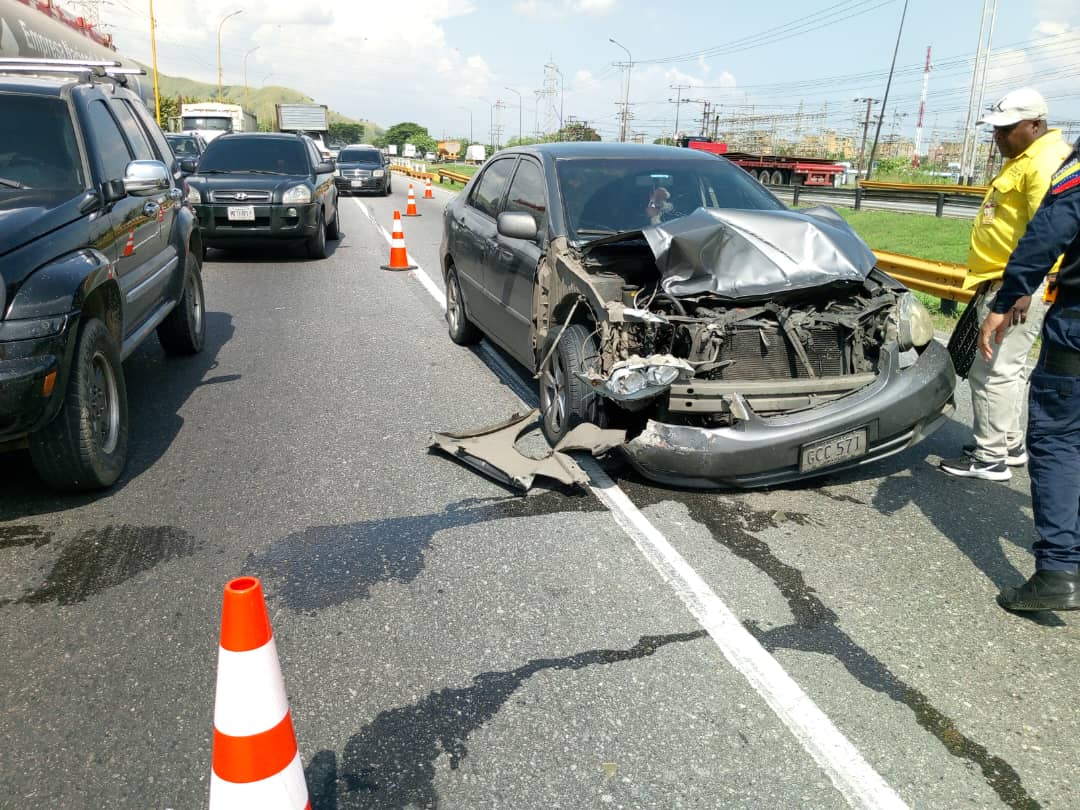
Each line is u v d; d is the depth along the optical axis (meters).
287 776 1.83
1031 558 3.77
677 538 3.90
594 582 3.51
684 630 3.17
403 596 3.39
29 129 4.84
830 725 2.66
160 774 2.45
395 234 12.42
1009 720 2.70
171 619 3.23
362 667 2.94
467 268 7.08
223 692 1.77
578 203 5.39
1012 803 2.35
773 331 4.29
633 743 2.57
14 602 3.33
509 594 3.41
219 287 10.76
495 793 2.38
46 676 2.88
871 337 4.38
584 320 4.93
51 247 4.07
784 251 4.37
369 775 2.44
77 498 4.31
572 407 4.65
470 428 5.43
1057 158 4.04
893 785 2.41
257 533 3.94
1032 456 3.28
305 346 7.66
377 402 5.99
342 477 4.61
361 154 31.72
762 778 2.43
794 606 3.35
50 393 3.76
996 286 4.35
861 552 3.80
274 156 13.52
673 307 4.32
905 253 14.84
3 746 2.55
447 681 2.86
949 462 4.72
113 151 5.45
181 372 6.74
